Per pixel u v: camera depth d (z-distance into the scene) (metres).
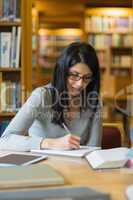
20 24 2.88
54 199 0.79
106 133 2.32
